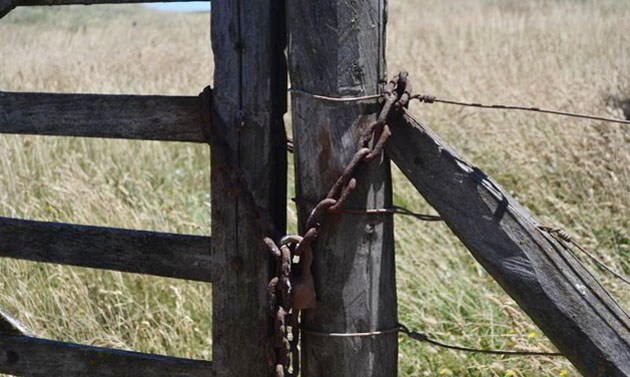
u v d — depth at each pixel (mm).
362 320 2320
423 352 3920
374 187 2271
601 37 11914
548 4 17125
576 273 2160
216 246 2424
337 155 2242
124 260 2559
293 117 2289
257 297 2404
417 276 4492
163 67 9500
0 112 2602
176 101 2426
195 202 6078
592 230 5211
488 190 2191
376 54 2219
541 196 5727
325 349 2346
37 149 6652
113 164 6711
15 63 8836
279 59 2334
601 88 8008
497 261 2199
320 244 2301
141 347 4168
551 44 11961
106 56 10023
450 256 4773
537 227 2182
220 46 2328
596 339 2139
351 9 2184
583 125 6562
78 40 10672
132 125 2480
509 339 3924
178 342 4168
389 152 2271
